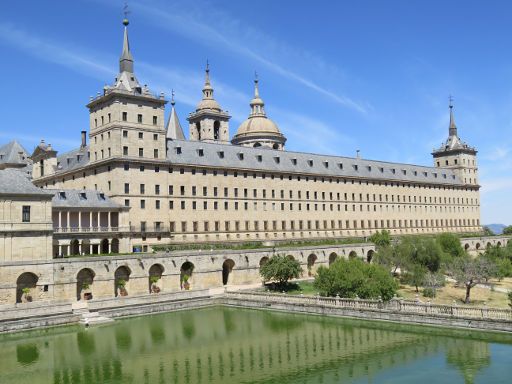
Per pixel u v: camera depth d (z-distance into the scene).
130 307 75.31
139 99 102.44
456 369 47.91
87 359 53.31
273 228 124.62
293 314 75.00
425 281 91.38
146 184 102.00
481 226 189.38
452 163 184.50
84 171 108.19
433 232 167.88
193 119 149.50
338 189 141.25
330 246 113.75
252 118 163.62
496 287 100.44
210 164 113.38
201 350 56.38
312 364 50.66
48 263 72.81
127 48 104.62
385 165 161.12
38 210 73.44
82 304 73.88
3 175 72.56
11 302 69.25
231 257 95.19
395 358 51.75
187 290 84.88
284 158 133.25
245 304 81.75
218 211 113.88
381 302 69.00
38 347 57.84
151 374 48.38
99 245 90.31
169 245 96.62
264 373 48.28
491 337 57.56
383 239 125.38
